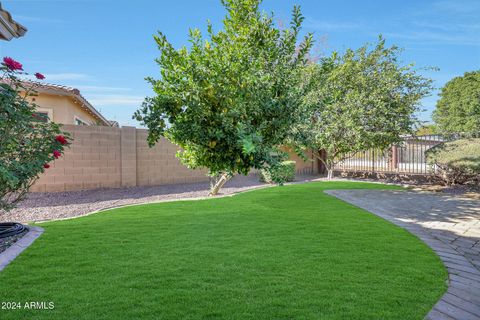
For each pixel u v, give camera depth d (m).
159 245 4.33
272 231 5.09
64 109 11.43
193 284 3.11
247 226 5.41
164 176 12.33
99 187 10.67
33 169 5.03
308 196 8.85
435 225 5.83
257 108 4.64
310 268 3.54
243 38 5.04
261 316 2.55
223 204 7.58
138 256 3.89
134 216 6.23
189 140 4.71
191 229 5.20
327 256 3.93
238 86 4.64
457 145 11.84
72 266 3.56
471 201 8.38
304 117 5.27
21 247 4.23
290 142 5.93
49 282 3.14
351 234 4.96
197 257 3.86
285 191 9.85
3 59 4.74
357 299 2.84
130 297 2.84
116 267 3.53
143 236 4.78
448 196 9.20
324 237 4.77
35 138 5.38
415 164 13.53
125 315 2.55
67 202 8.38
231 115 4.37
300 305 2.72
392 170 13.81
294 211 6.75
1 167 4.25
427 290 3.06
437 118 31.28
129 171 11.31
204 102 4.58
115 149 10.98
